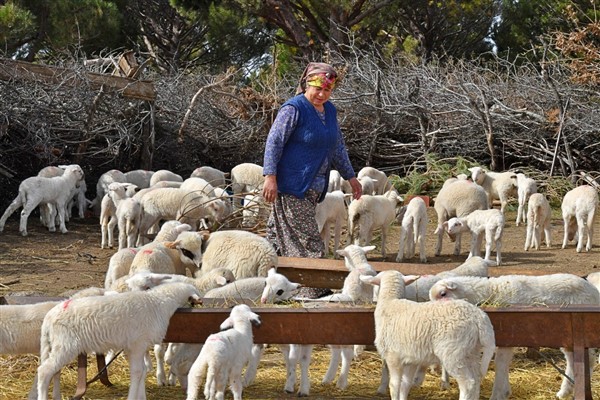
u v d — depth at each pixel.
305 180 10.46
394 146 23.27
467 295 8.32
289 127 10.29
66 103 19.45
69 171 17.09
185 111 21.75
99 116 20.33
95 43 28.41
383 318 7.31
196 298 7.75
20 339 7.47
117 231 17.27
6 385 8.20
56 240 16.17
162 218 15.01
